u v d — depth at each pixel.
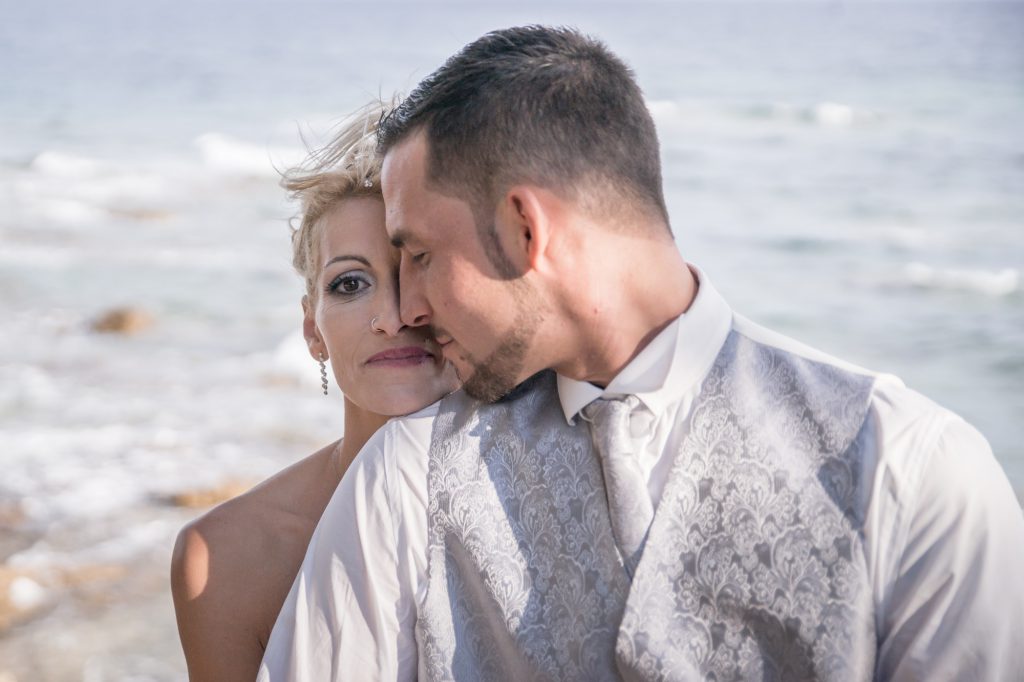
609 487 1.49
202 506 6.35
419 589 1.58
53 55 42.94
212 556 2.03
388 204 1.55
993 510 1.40
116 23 65.69
